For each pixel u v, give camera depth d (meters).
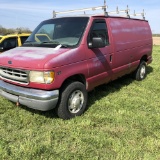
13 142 4.10
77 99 5.08
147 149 3.92
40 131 4.47
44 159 3.62
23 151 3.78
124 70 6.90
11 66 4.78
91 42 5.32
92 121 4.90
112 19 6.29
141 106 5.77
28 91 4.62
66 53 4.80
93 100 6.09
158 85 7.64
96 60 5.51
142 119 5.00
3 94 5.11
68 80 4.99
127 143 4.07
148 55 8.45
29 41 5.80
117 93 6.72
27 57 4.73
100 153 3.80
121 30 6.57
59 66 4.55
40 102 4.48
